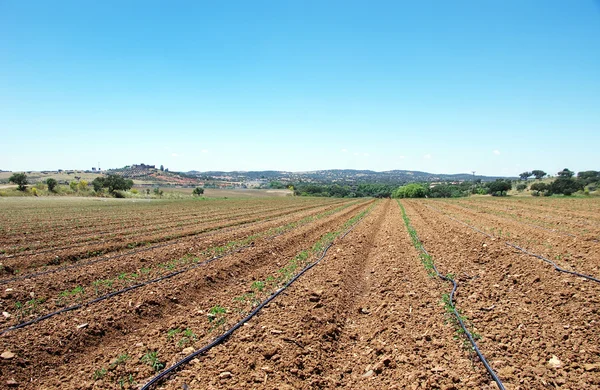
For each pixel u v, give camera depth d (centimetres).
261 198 8294
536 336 719
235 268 1316
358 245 1697
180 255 1530
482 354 662
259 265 1412
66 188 6856
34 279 1141
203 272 1209
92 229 2308
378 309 919
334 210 4125
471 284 1061
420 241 1770
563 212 3164
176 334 777
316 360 678
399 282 1114
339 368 674
